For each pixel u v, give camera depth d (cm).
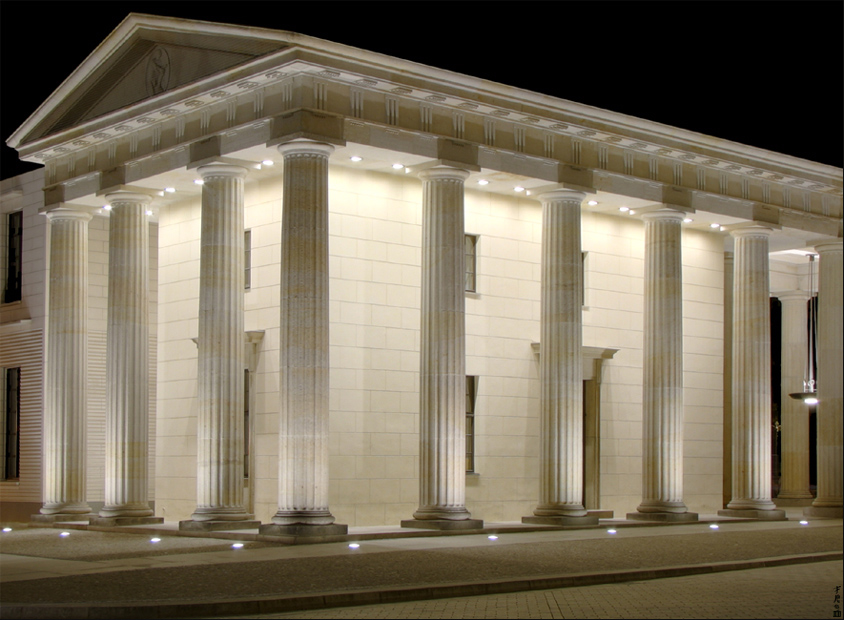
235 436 4134
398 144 4078
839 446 5541
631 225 5316
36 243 5391
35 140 4878
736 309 5306
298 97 3853
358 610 2427
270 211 4459
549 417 4516
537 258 4956
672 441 4875
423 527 4103
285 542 3634
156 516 4678
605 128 4584
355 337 4381
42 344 5278
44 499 5012
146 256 4628
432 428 4159
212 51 4131
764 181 5303
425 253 4244
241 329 4188
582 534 4184
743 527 4675
